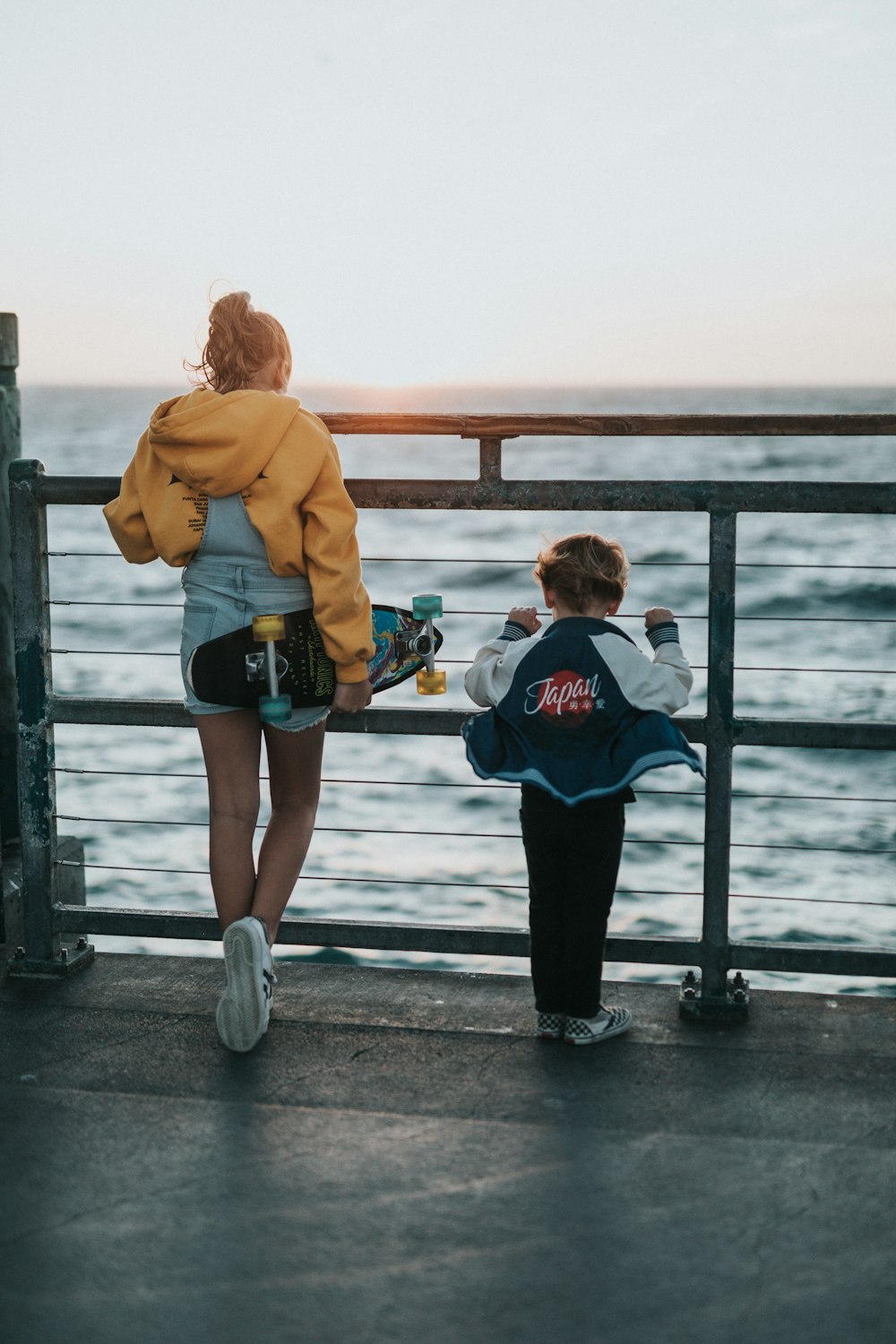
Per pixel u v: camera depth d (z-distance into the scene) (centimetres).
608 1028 296
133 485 296
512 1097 269
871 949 308
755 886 786
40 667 328
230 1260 209
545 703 284
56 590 2306
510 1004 319
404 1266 207
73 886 393
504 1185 232
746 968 310
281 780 307
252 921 285
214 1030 304
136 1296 199
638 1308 196
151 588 2338
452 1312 195
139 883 795
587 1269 206
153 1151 245
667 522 3155
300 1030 304
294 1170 238
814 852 852
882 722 300
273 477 274
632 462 5159
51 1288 201
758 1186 231
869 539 2586
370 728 316
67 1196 229
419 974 339
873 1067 282
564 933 290
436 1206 225
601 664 283
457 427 305
